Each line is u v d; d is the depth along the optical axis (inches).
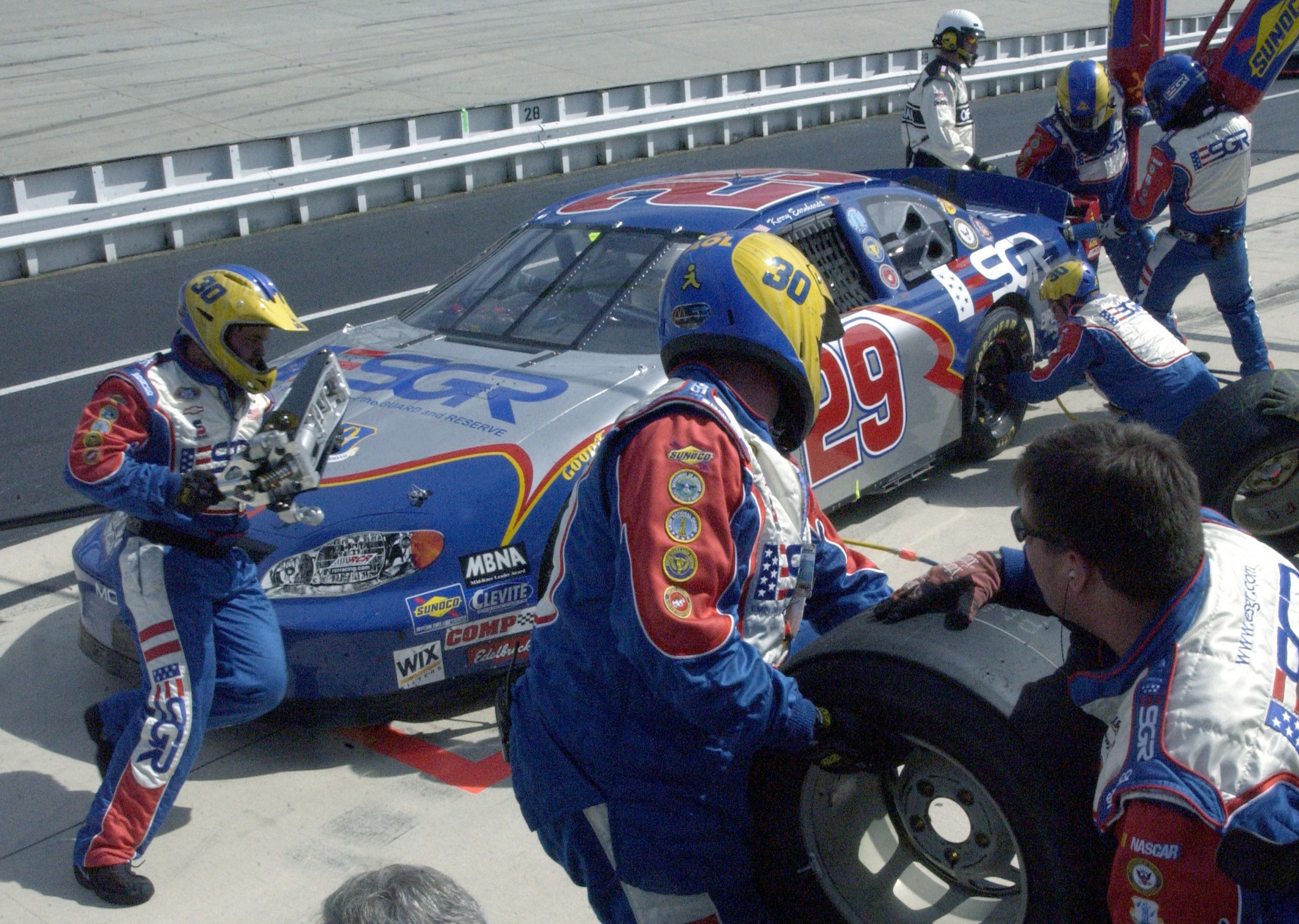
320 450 102.0
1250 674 53.8
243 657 116.8
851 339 168.7
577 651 70.0
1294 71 755.4
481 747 132.8
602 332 161.2
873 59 692.1
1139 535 55.6
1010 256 207.8
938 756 76.1
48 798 126.6
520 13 1000.9
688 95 593.9
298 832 119.1
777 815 79.5
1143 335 171.6
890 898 80.5
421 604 128.2
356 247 412.8
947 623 73.9
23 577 182.4
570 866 76.4
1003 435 205.3
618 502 65.3
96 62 764.0
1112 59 279.6
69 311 345.1
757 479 66.5
